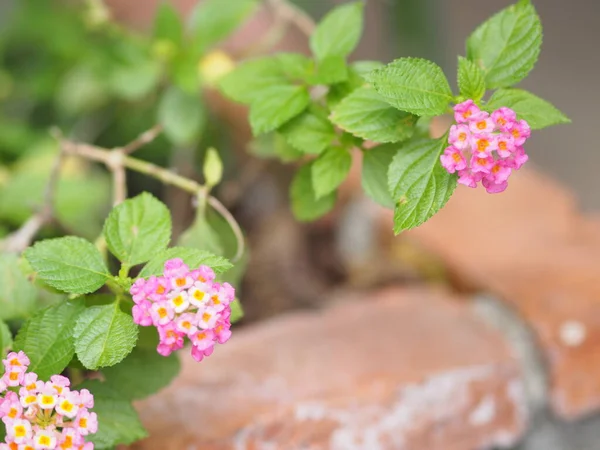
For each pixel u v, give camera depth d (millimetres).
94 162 993
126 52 854
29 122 1068
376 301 839
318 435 749
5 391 635
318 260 959
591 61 1340
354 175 957
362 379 767
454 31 1302
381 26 1199
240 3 823
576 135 1210
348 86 696
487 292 849
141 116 1001
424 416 764
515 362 788
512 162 621
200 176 966
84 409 621
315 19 1070
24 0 1050
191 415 746
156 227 655
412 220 638
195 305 612
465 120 621
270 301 905
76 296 654
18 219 839
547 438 792
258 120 691
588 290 835
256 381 765
